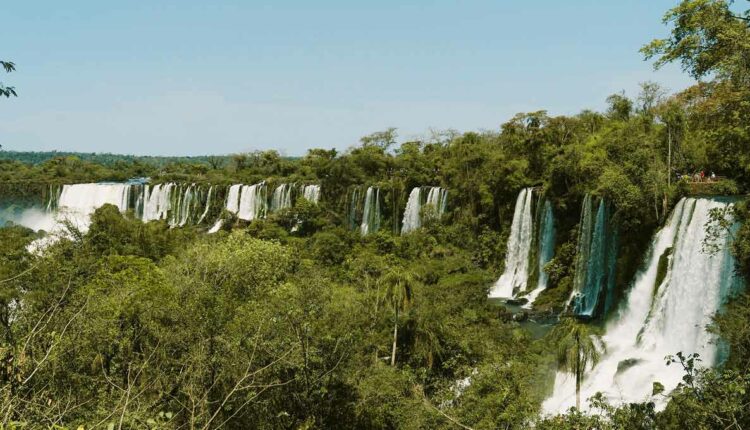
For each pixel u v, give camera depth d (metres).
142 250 68.12
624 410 21.12
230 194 106.31
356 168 94.88
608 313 48.03
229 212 101.00
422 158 91.31
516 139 70.44
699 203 38.28
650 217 45.75
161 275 43.66
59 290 23.80
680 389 22.50
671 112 47.06
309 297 28.92
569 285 55.12
